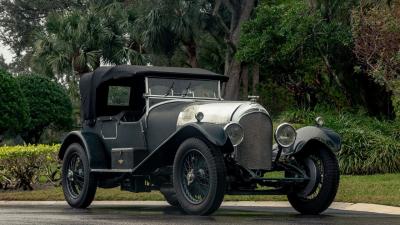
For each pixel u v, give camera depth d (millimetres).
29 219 8078
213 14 32531
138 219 8031
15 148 16281
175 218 8219
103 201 12641
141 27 34094
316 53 24141
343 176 15992
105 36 33156
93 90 11258
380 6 20344
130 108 11609
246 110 9367
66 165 11492
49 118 34906
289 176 9812
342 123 18938
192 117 9680
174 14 33125
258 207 10992
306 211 9727
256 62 26219
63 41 32938
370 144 17297
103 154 11023
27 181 15883
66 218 8219
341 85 23516
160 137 10109
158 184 10516
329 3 23484
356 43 19922
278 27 24891
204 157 8805
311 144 9727
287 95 30906
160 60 35188
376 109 23062
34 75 35062
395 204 10656
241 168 9305
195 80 11000
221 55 36594
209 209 8766
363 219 8266
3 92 30453
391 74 19094
